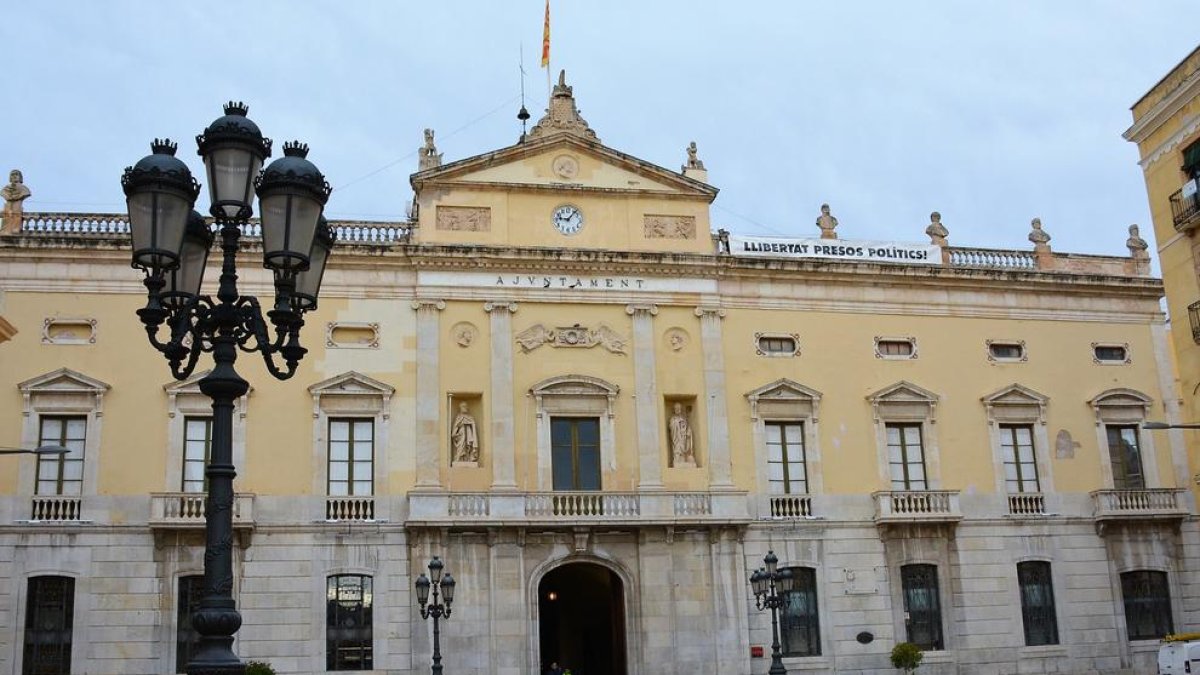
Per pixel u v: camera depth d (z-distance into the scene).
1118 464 48.75
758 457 44.75
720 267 46.03
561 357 44.12
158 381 41.03
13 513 39.00
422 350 43.03
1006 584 45.75
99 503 39.56
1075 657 45.66
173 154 15.40
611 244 45.62
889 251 48.84
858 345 47.06
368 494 41.44
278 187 15.16
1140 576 47.31
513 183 45.22
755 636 42.78
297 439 41.41
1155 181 44.78
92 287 41.38
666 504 42.84
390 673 39.97
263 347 15.28
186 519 39.28
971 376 47.84
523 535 41.50
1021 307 49.22
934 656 44.28
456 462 42.34
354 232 43.97
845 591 44.16
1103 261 51.00
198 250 16.38
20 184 42.28
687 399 45.16
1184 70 42.47
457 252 43.72
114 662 38.50
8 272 40.94
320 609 40.09
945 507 45.34
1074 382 48.88
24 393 40.03
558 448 43.56
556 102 46.66
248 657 39.22
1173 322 43.84
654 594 42.25
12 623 38.19
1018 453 47.69
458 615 40.62
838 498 45.03
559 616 51.16
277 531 40.38
